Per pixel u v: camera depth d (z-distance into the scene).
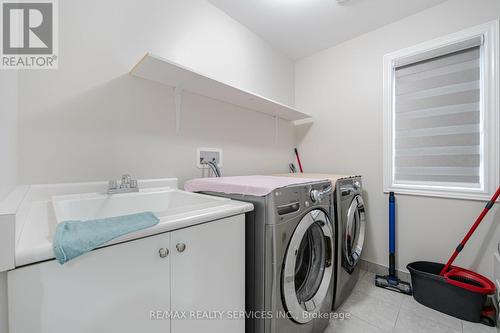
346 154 2.28
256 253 1.00
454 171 1.70
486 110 1.55
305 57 2.62
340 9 1.81
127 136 1.28
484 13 1.56
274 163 2.40
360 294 1.71
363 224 1.89
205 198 1.11
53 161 1.04
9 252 0.45
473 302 1.38
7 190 0.76
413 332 1.31
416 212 1.85
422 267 1.77
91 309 0.57
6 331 0.46
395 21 1.96
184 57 1.55
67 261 0.51
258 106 2.01
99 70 1.17
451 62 1.71
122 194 1.14
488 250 1.53
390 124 1.98
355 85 2.22
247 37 2.06
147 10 1.36
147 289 0.68
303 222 1.11
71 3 1.08
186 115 1.57
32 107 0.98
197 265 0.81
